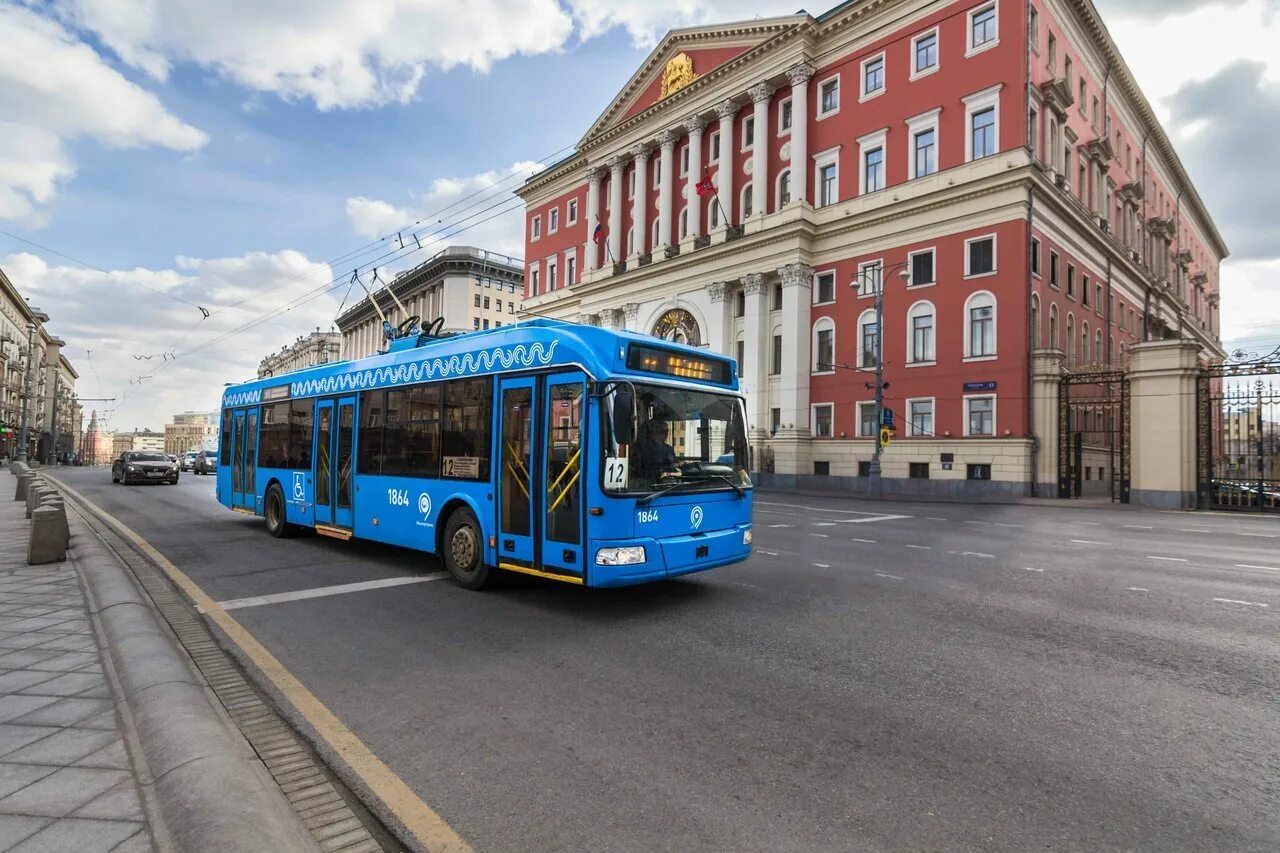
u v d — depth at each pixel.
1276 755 3.72
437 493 8.34
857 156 34.38
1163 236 50.53
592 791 3.29
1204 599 7.62
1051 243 30.78
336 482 10.33
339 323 106.81
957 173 30.33
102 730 3.64
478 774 3.46
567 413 6.85
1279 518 19.66
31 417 87.44
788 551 11.26
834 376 34.31
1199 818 3.09
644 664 5.21
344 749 3.73
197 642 5.70
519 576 8.52
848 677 4.94
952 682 4.84
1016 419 28.08
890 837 2.91
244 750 3.60
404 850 2.83
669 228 43.59
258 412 13.02
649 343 6.93
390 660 5.26
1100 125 39.09
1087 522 17.44
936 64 31.53
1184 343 23.39
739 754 3.70
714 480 7.38
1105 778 3.45
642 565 6.51
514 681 4.82
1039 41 30.45
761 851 2.81
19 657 4.84
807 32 35.84
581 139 49.88
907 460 31.05
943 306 30.47
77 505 18.31
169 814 2.79
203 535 12.32
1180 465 23.20
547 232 55.88
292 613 6.70
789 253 35.66
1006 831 2.97
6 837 2.63
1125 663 5.29
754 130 38.41
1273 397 21.75
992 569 9.55
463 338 8.36
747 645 5.71
